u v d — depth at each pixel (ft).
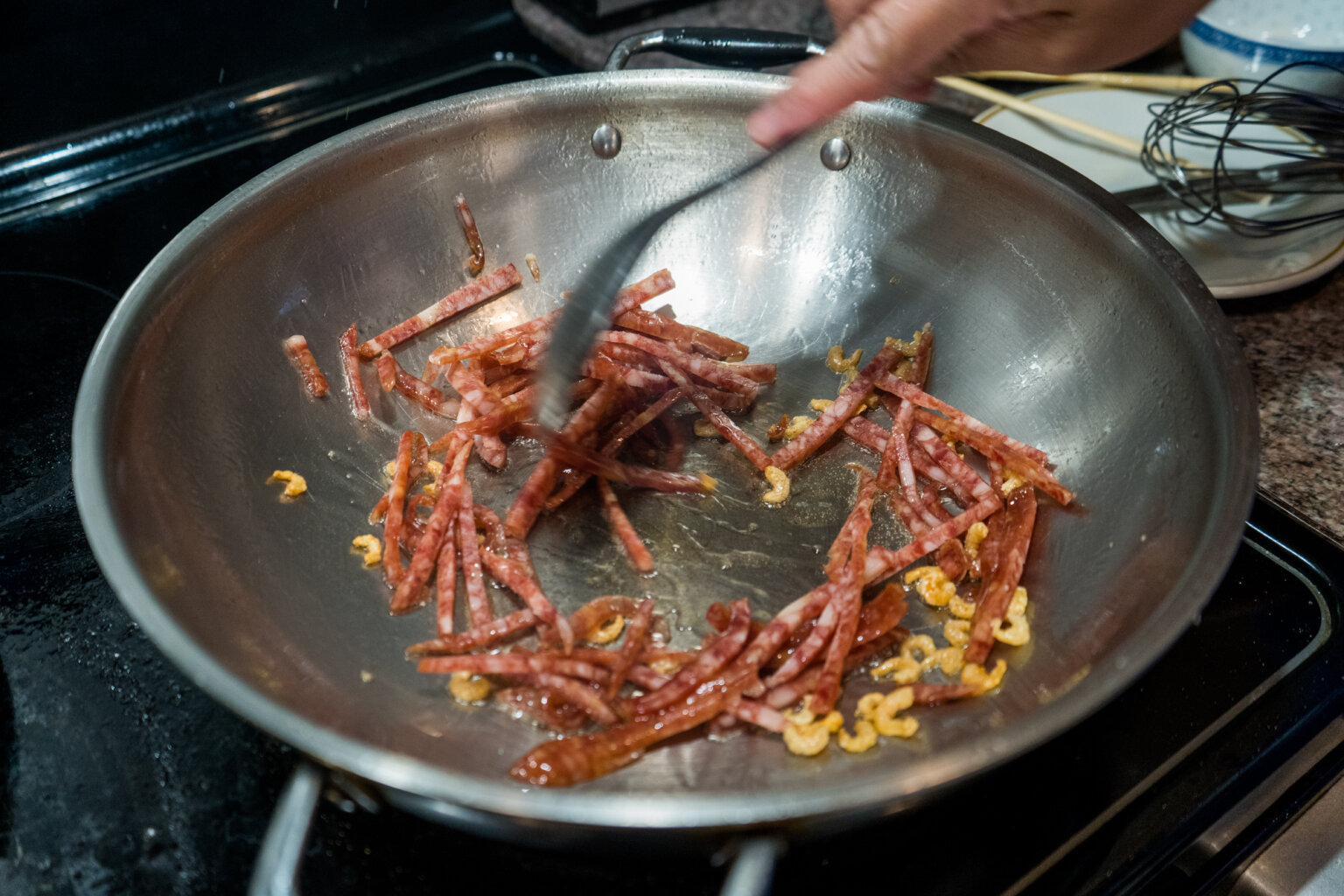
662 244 1.60
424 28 1.96
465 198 1.53
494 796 0.96
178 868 1.09
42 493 1.35
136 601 1.05
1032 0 1.24
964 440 1.40
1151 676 1.22
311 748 0.98
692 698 1.18
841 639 1.22
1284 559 1.30
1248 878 1.23
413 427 1.46
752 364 1.52
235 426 1.34
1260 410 1.46
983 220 1.46
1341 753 1.21
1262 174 1.67
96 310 1.54
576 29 2.04
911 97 1.46
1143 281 1.32
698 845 1.02
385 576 1.31
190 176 1.74
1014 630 1.23
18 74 1.67
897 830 1.12
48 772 1.14
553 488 1.39
